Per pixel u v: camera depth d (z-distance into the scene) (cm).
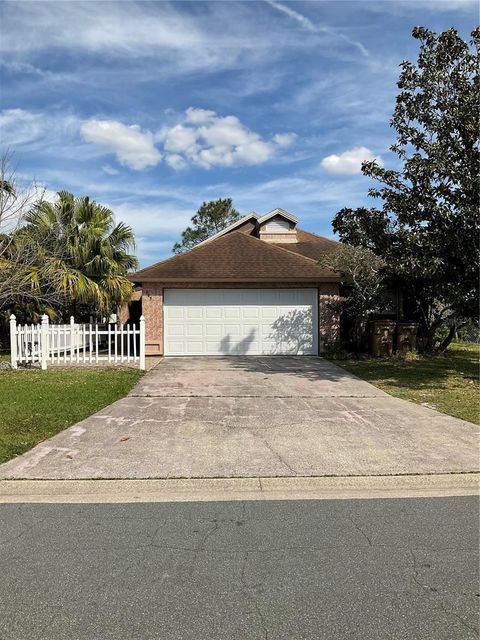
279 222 2344
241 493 517
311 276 1684
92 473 560
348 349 1744
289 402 927
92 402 897
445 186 1034
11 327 1381
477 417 809
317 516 455
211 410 862
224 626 292
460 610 308
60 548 390
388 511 468
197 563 366
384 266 1445
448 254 1047
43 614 304
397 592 328
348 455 624
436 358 1608
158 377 1215
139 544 397
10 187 1698
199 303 1717
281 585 336
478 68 1066
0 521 443
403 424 772
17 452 625
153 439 690
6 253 1767
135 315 2433
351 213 1586
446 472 567
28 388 1023
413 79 1088
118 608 309
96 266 1888
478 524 438
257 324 1722
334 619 299
